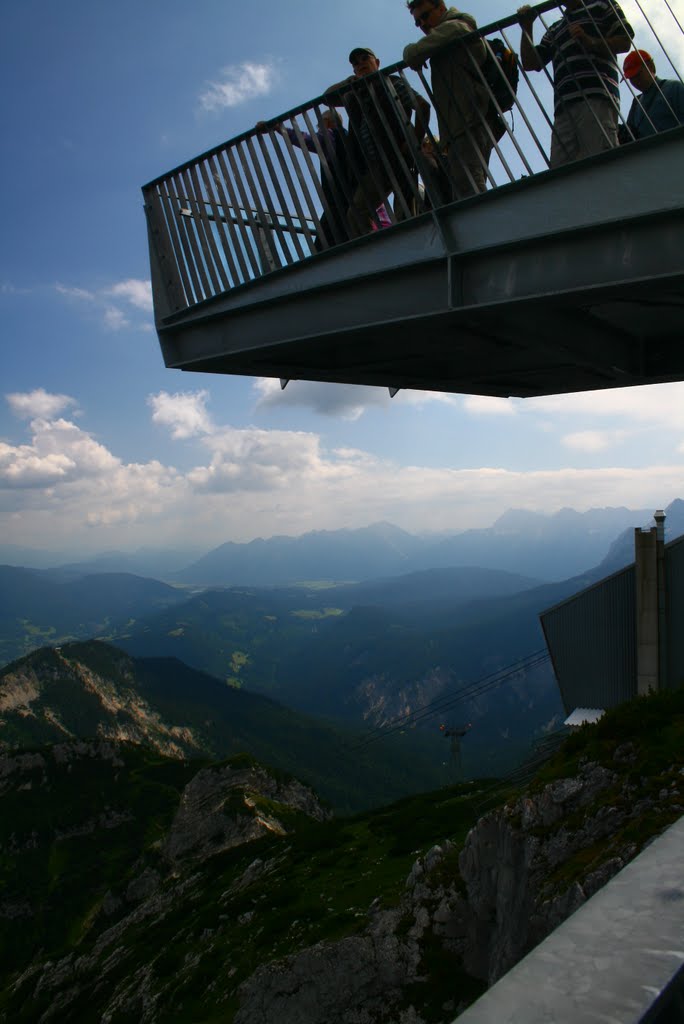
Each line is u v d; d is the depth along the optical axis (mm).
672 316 10367
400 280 9500
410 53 8875
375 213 10203
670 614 25719
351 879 29906
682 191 7211
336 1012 17656
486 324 9164
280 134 10453
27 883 159875
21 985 68875
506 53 9047
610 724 14695
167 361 12594
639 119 9430
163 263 12414
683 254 7281
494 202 8539
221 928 34125
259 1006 19219
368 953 18078
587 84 8859
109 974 45250
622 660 27062
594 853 12328
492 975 14266
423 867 19922
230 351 11469
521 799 14773
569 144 9234
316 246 11148
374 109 9852
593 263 7875
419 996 16516
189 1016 26500
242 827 113438
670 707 14328
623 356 11195
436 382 13500
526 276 8398
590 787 13766
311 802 129500
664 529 25766
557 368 12297
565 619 27906
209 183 11352
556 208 8047
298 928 27188
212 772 128875
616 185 7621
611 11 8477
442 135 9250
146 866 119375
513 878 14328
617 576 26891
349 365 12328
